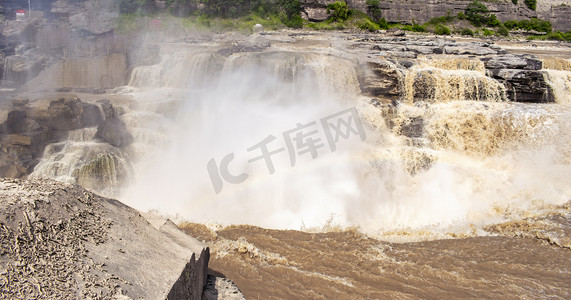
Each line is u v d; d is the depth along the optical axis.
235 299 5.50
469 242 8.39
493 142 13.52
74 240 4.09
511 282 6.82
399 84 15.98
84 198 4.91
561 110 13.65
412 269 7.20
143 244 4.73
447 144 14.02
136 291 3.87
